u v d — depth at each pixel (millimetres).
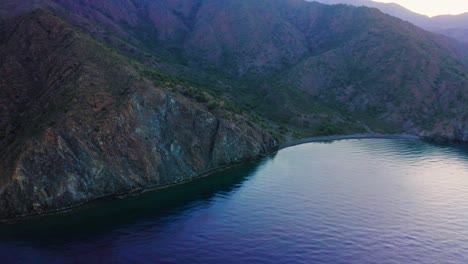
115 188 82000
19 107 89875
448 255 57250
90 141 82812
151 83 105250
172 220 69688
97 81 95875
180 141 99375
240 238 62719
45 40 107625
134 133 90062
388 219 70250
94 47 109188
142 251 58219
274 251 58469
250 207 76500
